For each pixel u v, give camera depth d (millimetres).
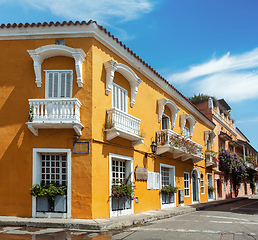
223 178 30594
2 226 9969
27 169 11344
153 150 15859
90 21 11859
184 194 20234
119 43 13344
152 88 16781
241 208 18578
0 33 12070
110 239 8188
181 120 20141
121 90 13945
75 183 11219
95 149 11594
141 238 8312
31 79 11828
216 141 29469
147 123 15938
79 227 9875
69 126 11180
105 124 12312
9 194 11266
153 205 15852
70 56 11836
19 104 11727
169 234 8930
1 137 11594
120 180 13562
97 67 12164
